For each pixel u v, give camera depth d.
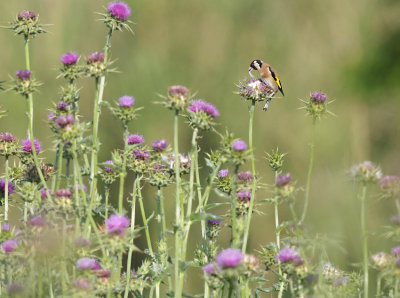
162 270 6.96
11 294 5.87
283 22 23.83
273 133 22.47
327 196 12.15
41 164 7.42
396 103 23.42
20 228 5.93
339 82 24.00
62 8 20.61
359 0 25.77
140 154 7.19
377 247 12.94
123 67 21.28
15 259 5.93
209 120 6.64
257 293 7.09
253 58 23.17
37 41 20.25
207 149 21.05
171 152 7.24
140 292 6.88
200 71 22.17
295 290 6.41
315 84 23.81
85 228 6.21
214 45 22.64
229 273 5.61
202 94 22.06
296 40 24.11
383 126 23.45
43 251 5.64
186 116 6.83
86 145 7.00
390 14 24.44
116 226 5.94
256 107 22.44
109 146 19.84
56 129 6.99
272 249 7.04
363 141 23.11
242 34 23.30
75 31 20.70
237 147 6.42
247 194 7.16
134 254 14.29
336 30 24.48
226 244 13.29
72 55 7.12
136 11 22.08
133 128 20.25
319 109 7.22
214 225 7.63
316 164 22.00
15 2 20.17
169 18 22.25
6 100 18.73
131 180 17.20
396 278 6.16
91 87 20.27
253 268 6.22
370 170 6.16
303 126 22.66
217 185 7.38
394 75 23.58
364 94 23.50
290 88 23.62
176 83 21.53
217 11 22.81
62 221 6.06
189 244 14.15
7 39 19.92
